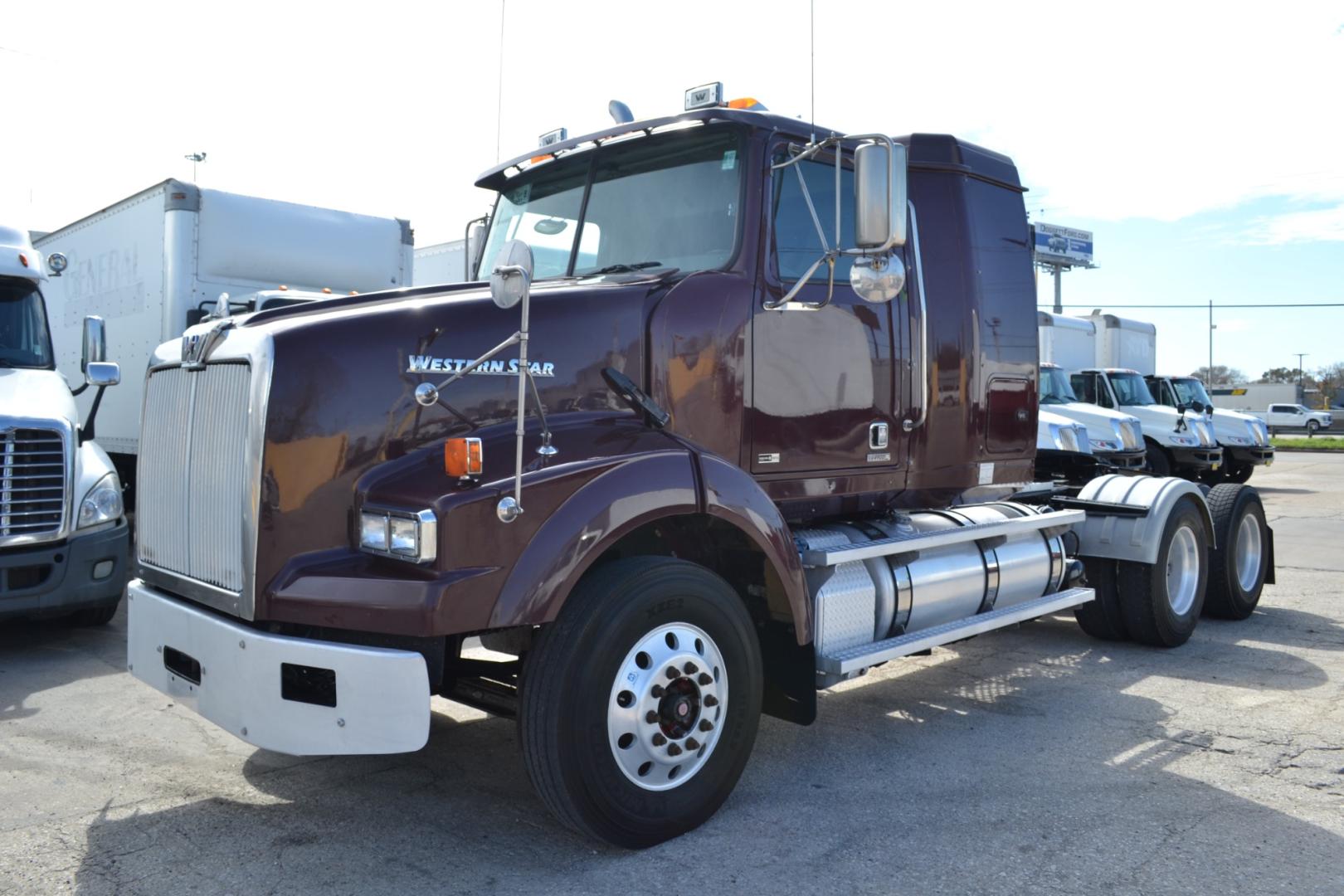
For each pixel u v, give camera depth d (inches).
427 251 546.3
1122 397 709.9
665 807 134.5
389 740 119.0
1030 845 135.5
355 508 129.3
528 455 133.4
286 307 144.6
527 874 126.9
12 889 122.3
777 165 166.1
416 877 126.1
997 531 206.5
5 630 264.4
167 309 395.2
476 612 120.6
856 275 149.7
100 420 464.4
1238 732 185.5
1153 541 242.2
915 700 206.4
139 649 145.9
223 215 402.9
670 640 136.3
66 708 197.0
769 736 183.0
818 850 133.9
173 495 146.6
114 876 126.0
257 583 127.0
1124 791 155.7
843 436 177.6
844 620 169.9
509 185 197.3
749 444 163.3
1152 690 214.2
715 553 161.3
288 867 128.7
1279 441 1679.4
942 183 201.9
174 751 172.7
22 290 287.4
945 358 198.1
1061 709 200.1
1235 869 128.5
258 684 123.4
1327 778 161.2
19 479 232.5
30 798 151.6
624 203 176.1
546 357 144.1
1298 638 266.4
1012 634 269.9
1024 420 217.5
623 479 132.6
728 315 159.9
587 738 126.3
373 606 120.6
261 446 127.1
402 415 134.0
